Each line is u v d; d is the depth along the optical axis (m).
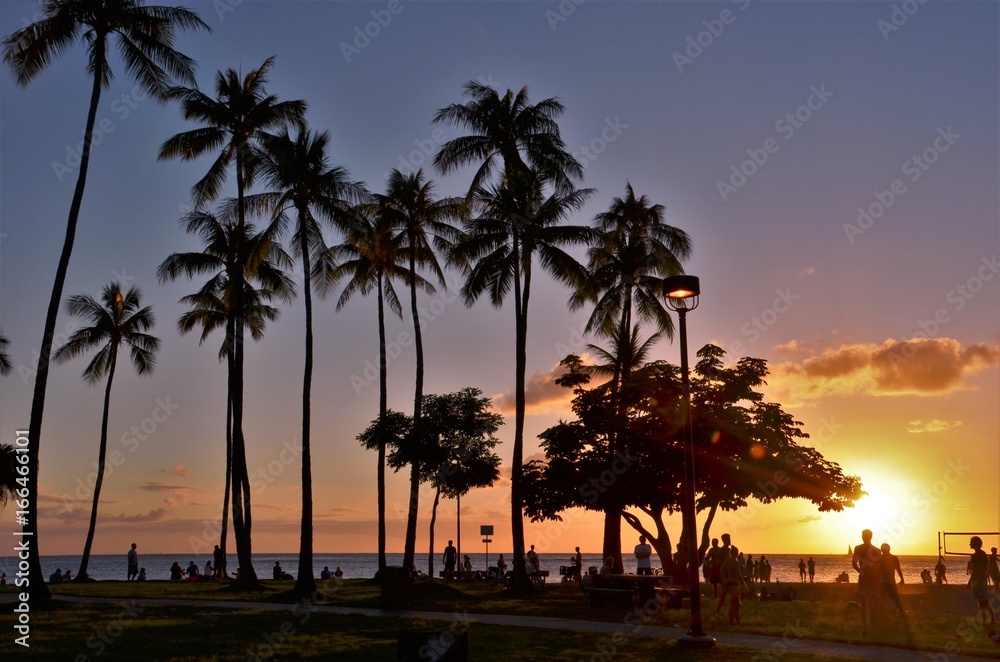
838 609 25.88
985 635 18.84
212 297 46.78
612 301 45.81
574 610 25.38
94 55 29.23
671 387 35.78
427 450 39.62
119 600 28.75
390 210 42.91
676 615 23.77
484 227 37.41
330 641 18.03
